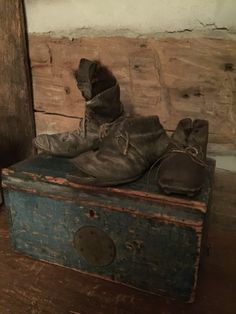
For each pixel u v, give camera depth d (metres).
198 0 0.70
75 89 0.89
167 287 0.61
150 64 0.79
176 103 0.79
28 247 0.72
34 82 0.93
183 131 0.65
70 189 0.62
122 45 0.80
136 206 0.57
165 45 0.76
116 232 0.61
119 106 0.73
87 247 0.65
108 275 0.65
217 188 0.82
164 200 0.55
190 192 0.54
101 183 0.58
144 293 0.63
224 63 0.72
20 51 0.89
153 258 0.60
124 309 0.59
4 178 0.68
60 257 0.69
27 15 0.87
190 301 0.60
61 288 0.64
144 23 0.76
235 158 0.78
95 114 0.71
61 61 0.88
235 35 0.70
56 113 0.94
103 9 0.79
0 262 0.71
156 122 0.64
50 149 0.72
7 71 0.93
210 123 0.78
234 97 0.74
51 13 0.84
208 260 0.73
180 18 0.73
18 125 0.98
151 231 0.58
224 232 0.83
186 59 0.75
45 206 0.66
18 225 0.71
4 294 0.62
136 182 0.60
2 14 0.88
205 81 0.75
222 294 0.63
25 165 0.69
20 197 0.68
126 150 0.60
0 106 0.98
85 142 0.73
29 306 0.60
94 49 0.83
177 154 0.60
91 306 0.60
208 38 0.72
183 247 0.56
